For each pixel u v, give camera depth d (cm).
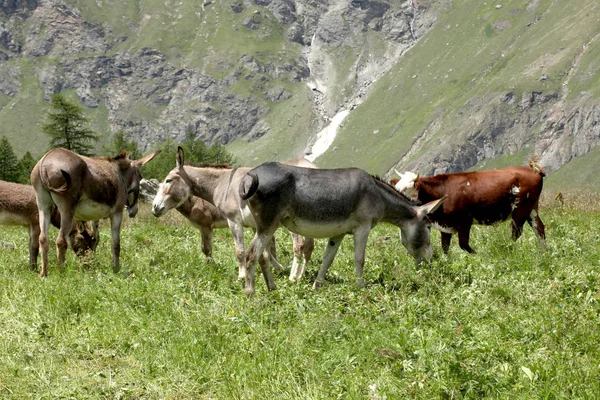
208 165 1352
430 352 734
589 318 832
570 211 2130
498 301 960
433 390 668
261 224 1070
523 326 833
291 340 827
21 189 1354
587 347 757
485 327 834
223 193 1294
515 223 1443
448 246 1438
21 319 920
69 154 1266
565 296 945
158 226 2202
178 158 1316
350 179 1112
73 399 704
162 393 721
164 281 1134
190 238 1806
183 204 1419
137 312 952
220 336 833
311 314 913
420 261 1222
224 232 1916
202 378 745
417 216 1205
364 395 689
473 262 1215
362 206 1124
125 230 2045
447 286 1026
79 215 1326
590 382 671
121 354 820
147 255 1470
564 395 645
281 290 1067
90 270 1251
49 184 1229
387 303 941
